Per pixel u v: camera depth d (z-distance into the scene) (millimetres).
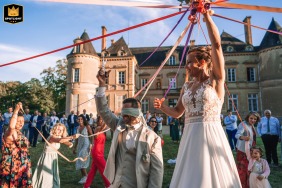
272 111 32000
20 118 3957
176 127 14148
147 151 2504
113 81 35562
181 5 1861
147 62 39562
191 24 2234
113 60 36062
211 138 1879
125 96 35094
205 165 1803
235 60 35562
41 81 47250
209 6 1829
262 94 33500
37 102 44812
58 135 4930
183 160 1916
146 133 2594
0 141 10258
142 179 2439
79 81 34031
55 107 46281
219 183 1771
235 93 34844
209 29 1864
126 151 2525
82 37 35906
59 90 46438
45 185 4574
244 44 36938
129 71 35531
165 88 38031
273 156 7973
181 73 38000
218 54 1903
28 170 3945
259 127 8336
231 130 11109
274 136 7945
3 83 49688
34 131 12531
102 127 5277
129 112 2537
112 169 2545
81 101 33625
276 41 32844
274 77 32125
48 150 4797
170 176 6488
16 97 46656
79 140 6211
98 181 6230
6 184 3691
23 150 3920
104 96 2609
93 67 35000
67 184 5875
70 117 15898
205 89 1962
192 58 2107
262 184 4465
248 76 35312
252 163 4633
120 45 37250
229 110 11430
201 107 1948
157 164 2521
